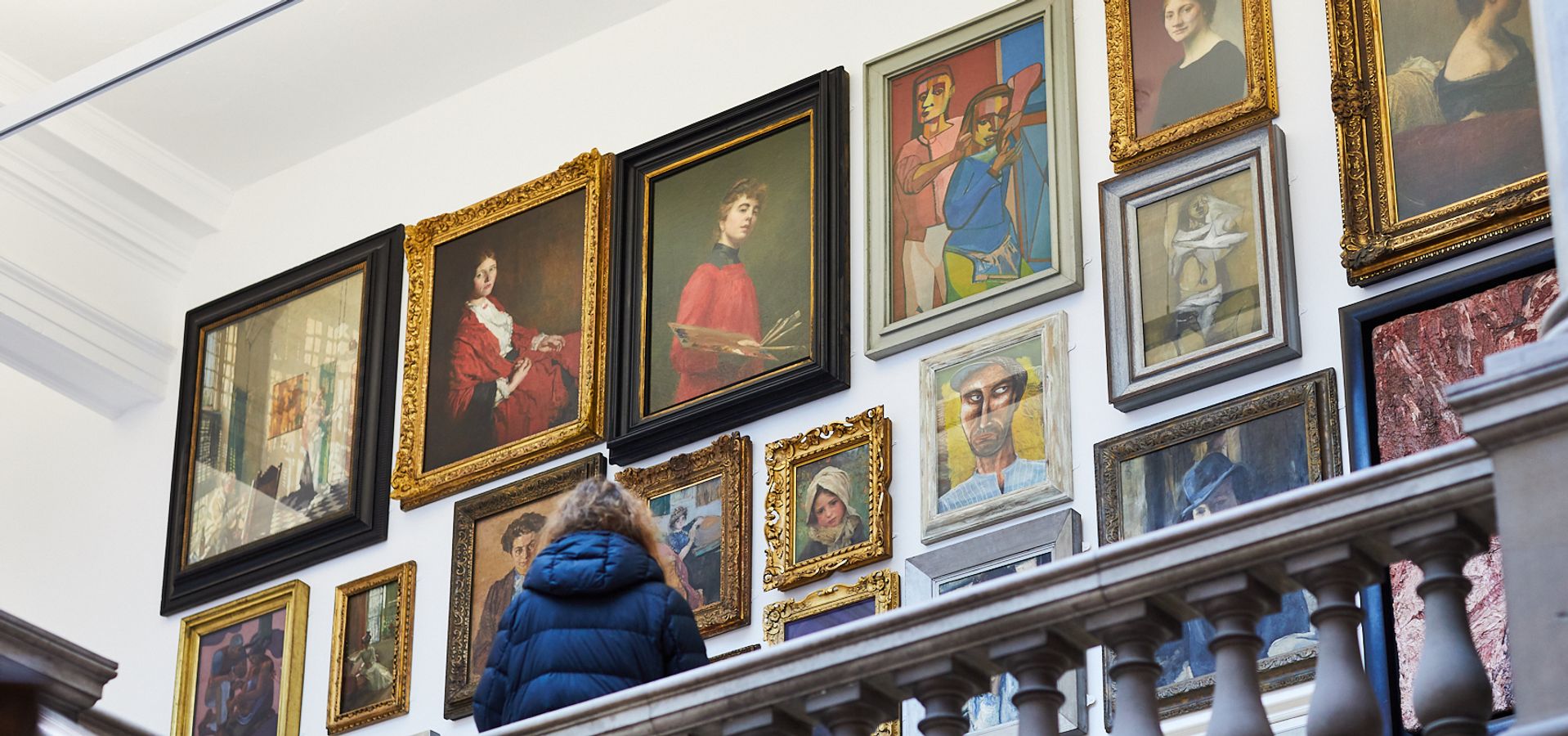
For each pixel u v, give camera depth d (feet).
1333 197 36.09
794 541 39.78
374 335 47.91
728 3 46.01
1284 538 18.17
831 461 40.04
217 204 52.85
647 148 45.21
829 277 41.29
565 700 23.73
